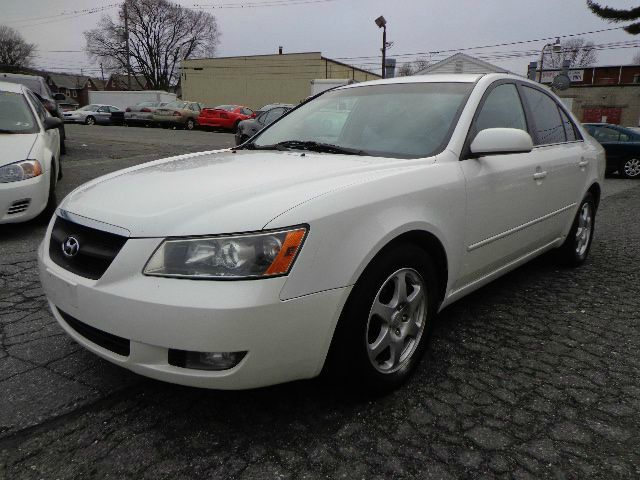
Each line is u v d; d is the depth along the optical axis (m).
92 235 2.22
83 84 83.06
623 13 22.66
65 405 2.39
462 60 29.28
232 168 2.70
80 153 12.27
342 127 3.35
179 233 2.00
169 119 26.52
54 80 78.88
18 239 5.17
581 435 2.23
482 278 3.22
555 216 3.91
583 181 4.30
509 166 3.19
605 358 2.94
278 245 1.97
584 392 2.57
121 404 2.40
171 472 1.97
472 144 2.89
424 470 2.00
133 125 28.73
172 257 1.98
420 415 2.35
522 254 3.64
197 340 1.92
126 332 2.02
